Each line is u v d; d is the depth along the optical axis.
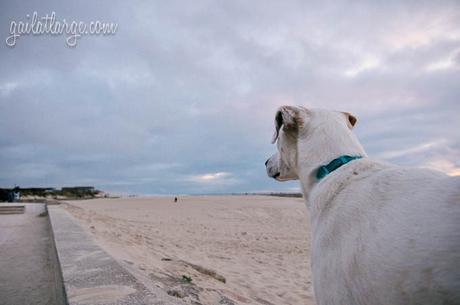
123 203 41.81
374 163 2.04
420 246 1.27
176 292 4.03
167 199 51.09
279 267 8.49
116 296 3.00
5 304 3.86
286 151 2.79
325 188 2.08
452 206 1.28
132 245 7.97
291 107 2.75
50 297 4.10
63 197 66.94
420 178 1.58
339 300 1.66
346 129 2.50
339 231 1.75
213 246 11.40
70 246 5.56
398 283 1.30
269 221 22.58
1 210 20.62
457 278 1.15
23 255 6.79
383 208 1.56
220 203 38.72
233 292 5.12
